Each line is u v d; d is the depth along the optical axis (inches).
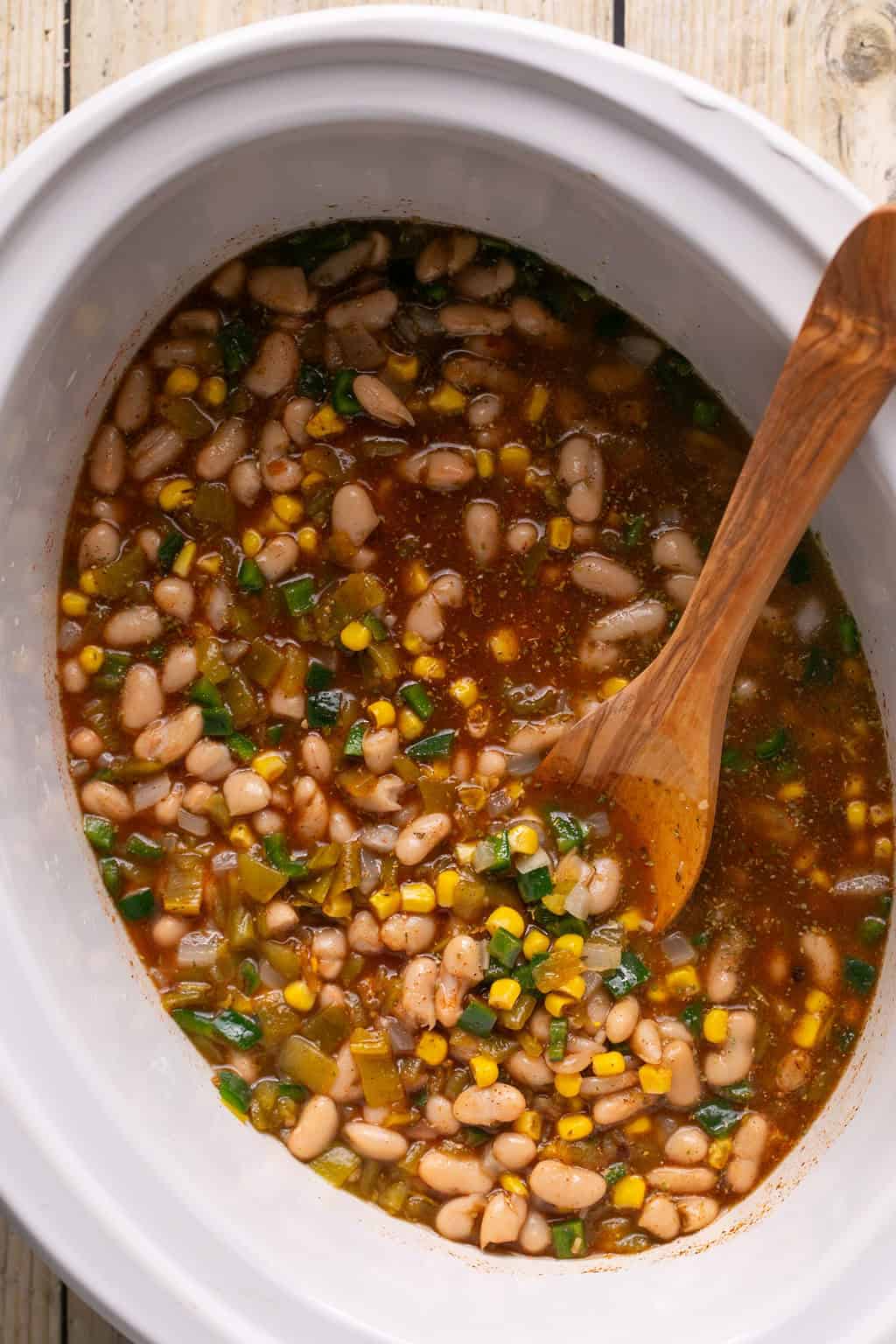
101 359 27.0
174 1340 25.7
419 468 27.7
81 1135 25.9
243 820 27.8
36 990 25.9
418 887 27.7
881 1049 27.2
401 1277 27.0
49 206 25.7
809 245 25.6
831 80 28.7
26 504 26.6
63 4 28.6
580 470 27.6
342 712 28.0
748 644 27.7
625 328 27.5
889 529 26.1
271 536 27.8
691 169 25.7
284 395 27.7
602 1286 27.2
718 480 27.7
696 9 28.6
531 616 28.0
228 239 27.1
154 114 25.7
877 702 27.4
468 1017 27.6
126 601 27.7
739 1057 27.6
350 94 25.7
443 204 27.0
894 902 27.5
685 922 27.8
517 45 25.5
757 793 27.8
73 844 27.4
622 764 27.4
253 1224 26.5
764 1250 27.0
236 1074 27.6
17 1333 28.2
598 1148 27.7
